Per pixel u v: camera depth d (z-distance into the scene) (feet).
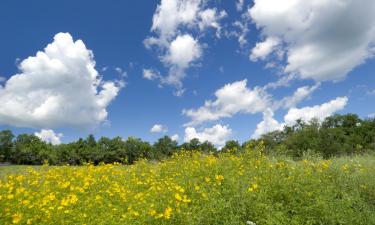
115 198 29.91
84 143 280.92
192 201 27.61
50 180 36.04
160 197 28.37
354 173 36.19
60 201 27.22
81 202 28.45
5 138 255.50
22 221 23.54
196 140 217.77
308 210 26.14
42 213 24.94
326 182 32.32
